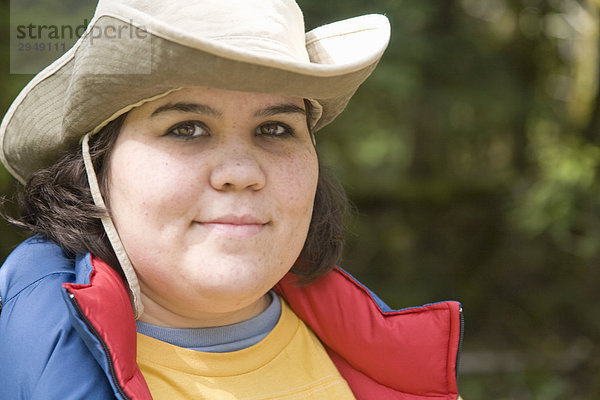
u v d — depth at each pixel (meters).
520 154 7.80
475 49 7.15
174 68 1.29
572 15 7.47
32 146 1.61
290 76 1.32
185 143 1.41
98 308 1.29
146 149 1.40
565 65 7.75
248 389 1.53
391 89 6.05
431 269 7.00
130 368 1.33
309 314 1.79
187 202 1.39
